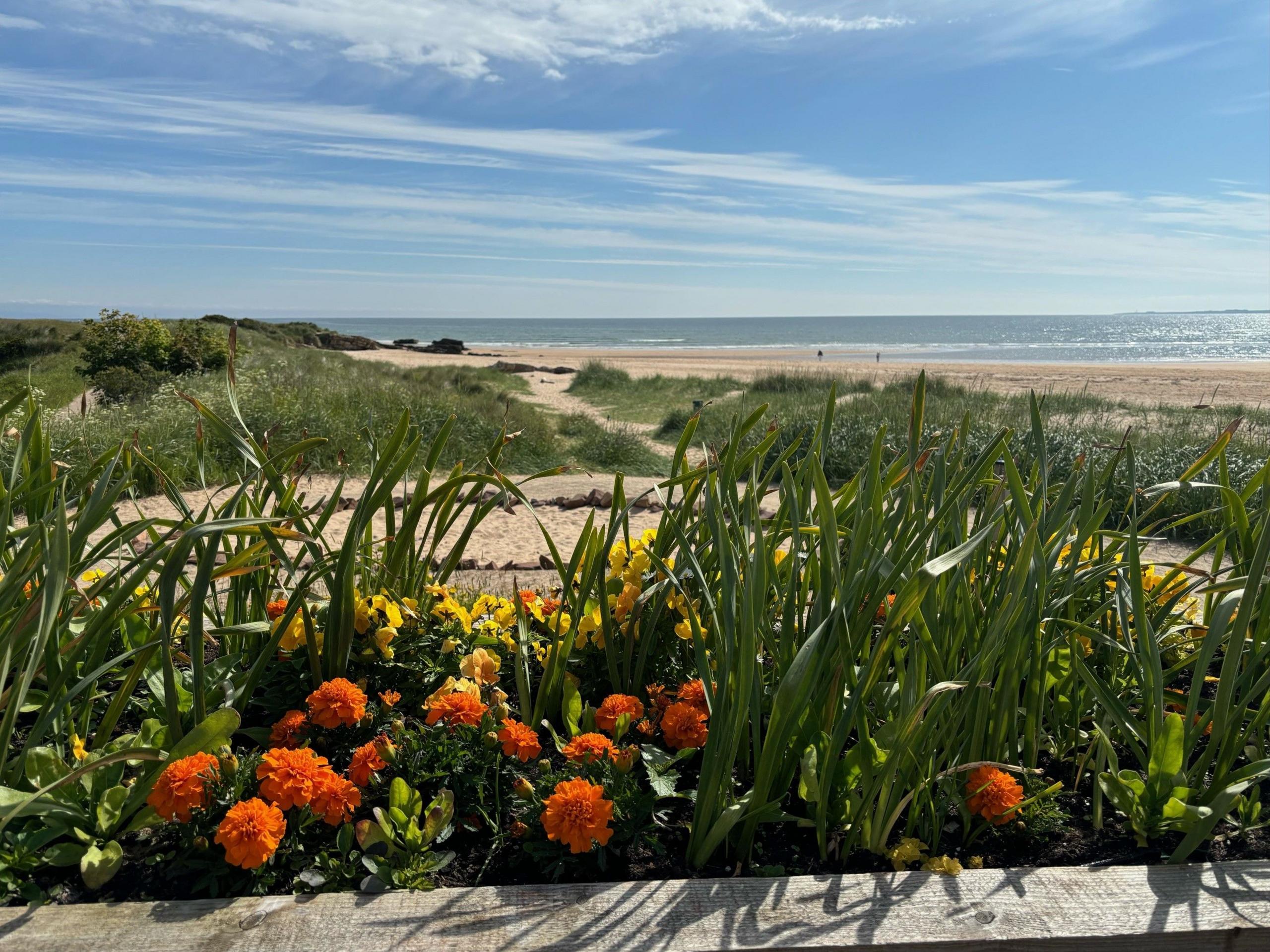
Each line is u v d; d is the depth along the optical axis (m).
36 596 1.53
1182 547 6.21
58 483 1.83
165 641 1.58
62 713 1.80
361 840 1.53
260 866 1.44
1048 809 1.77
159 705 1.91
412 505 2.21
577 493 7.43
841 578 1.72
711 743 1.60
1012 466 1.74
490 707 1.88
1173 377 33.19
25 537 1.72
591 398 21.92
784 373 23.12
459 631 2.18
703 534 2.27
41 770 1.56
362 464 9.23
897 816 1.63
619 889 1.46
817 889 1.48
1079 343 101.44
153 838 1.59
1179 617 2.41
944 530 1.92
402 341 74.81
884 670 1.68
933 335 133.12
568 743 1.97
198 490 7.52
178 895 1.46
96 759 1.61
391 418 11.23
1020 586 1.68
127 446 1.96
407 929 1.34
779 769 1.72
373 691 2.05
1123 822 1.83
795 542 1.80
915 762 1.67
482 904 1.41
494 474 2.18
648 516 6.80
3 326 30.81
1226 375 34.62
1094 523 1.96
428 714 1.83
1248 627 1.79
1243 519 2.11
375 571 2.43
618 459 11.08
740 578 2.02
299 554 2.07
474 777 1.68
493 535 6.20
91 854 1.45
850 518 2.12
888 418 11.52
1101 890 1.50
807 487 2.13
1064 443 9.26
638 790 1.66
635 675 2.10
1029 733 1.92
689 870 1.61
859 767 1.70
